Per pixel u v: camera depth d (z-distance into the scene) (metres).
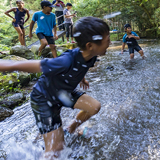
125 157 1.38
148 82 2.87
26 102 2.88
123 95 2.51
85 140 1.64
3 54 4.76
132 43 4.86
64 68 1.19
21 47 4.88
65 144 1.52
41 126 1.38
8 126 2.13
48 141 1.36
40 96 1.34
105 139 1.62
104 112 2.10
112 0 11.82
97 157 1.42
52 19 4.65
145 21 14.03
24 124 2.12
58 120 1.46
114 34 13.64
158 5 12.65
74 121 1.68
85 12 12.29
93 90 2.87
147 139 1.55
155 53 5.35
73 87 1.38
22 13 5.70
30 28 4.70
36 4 22.61
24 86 3.66
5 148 1.67
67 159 1.41
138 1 12.58
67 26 7.05
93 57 1.32
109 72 3.87
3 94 3.10
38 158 1.45
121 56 5.68
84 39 1.18
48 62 1.14
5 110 2.45
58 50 6.01
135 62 4.50
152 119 1.84
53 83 1.30
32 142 1.71
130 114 1.98
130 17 14.55
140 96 2.40
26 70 1.11
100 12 12.43
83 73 1.34
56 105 1.42
